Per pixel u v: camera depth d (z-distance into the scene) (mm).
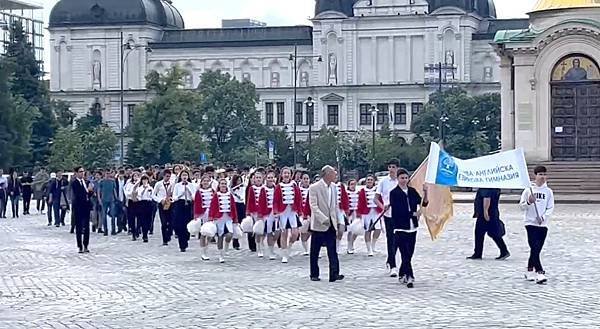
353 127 143375
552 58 66188
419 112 130875
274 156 120250
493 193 26594
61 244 34562
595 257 27078
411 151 114500
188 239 33562
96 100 149500
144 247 33156
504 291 20266
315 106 145250
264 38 148375
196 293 20516
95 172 41875
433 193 24172
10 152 85062
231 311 17812
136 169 39812
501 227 26844
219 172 33344
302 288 21219
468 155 118125
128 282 22703
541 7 69062
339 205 28219
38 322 16828
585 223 40406
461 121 121375
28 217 53625
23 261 28297
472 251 29156
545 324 15969
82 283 22625
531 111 66500
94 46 149875
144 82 148000
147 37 149625
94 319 17094
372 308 18031
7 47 107312
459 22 139750
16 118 86312
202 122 120125
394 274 23344
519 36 66750
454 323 16156
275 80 147875
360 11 143125
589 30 65062
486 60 141375
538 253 21625
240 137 125812
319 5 144750
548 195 21594
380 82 142625
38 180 59625
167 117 104438
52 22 150625
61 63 150625
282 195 27578
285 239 27469
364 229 28391
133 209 36031
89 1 150250
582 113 66000
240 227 28594
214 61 149500
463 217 45719
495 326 15805
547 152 66250
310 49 146750
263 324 16281
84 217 31141
